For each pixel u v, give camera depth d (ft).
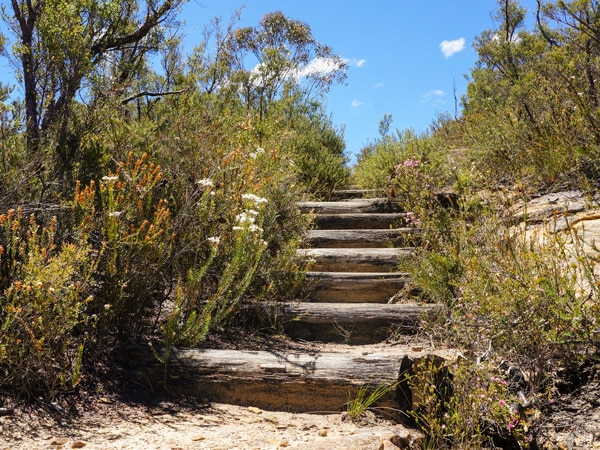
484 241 17.76
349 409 12.50
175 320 13.91
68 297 12.49
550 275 13.69
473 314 14.37
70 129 18.90
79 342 13.73
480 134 27.22
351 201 26.17
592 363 12.31
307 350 15.92
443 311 16.52
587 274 13.12
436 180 25.45
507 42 36.29
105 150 18.90
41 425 10.89
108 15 20.07
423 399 11.91
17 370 11.94
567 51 24.25
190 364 13.43
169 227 15.71
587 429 11.00
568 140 22.06
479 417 11.13
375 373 12.84
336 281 19.26
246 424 11.83
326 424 11.98
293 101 38.86
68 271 12.18
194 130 21.44
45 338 12.14
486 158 25.31
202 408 12.56
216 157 19.33
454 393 11.45
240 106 33.76
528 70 29.19
